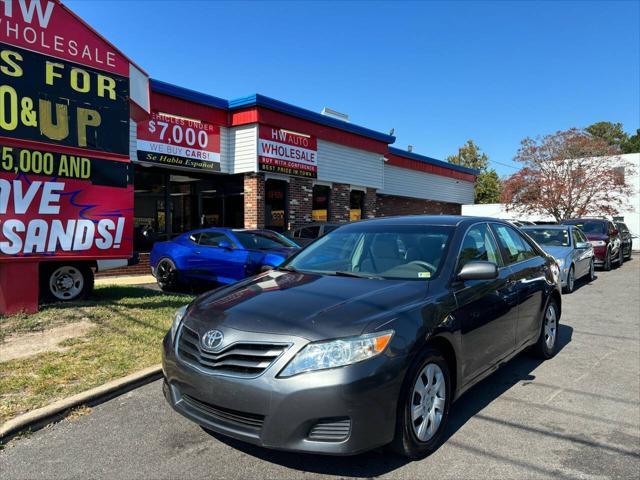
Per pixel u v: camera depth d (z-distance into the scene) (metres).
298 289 3.79
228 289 4.10
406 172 23.47
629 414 4.23
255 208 14.38
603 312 8.82
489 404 4.43
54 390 4.38
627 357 5.92
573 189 27.42
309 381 2.93
